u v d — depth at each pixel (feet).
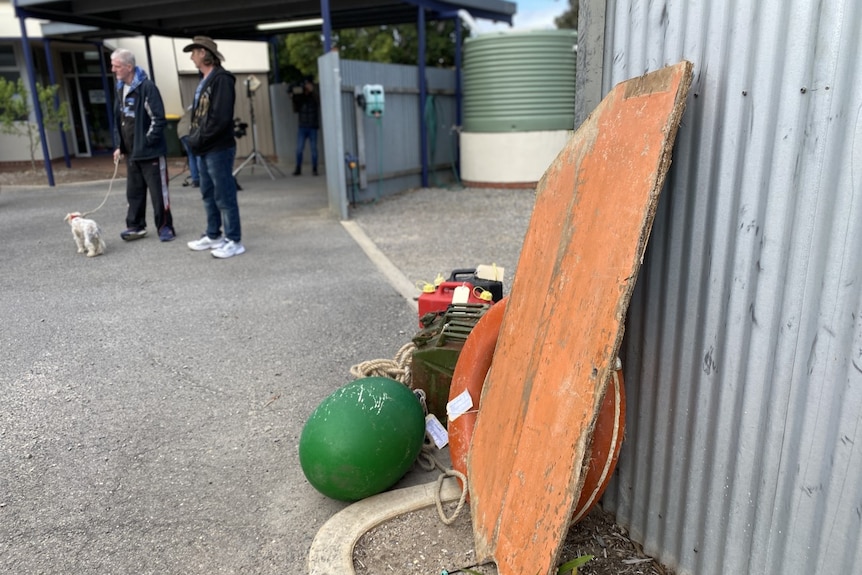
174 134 56.59
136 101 22.99
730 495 6.04
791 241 5.12
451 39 76.28
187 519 8.42
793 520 5.39
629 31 6.75
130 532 8.17
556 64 38.45
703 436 6.30
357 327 15.39
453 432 8.53
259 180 46.03
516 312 7.54
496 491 6.84
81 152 65.77
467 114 40.96
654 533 7.22
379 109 33.50
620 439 6.61
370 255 22.63
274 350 14.07
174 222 28.94
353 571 7.13
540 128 39.24
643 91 5.81
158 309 16.94
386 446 8.08
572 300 6.04
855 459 4.81
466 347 8.87
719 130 5.71
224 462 9.74
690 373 6.37
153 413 11.31
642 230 5.18
